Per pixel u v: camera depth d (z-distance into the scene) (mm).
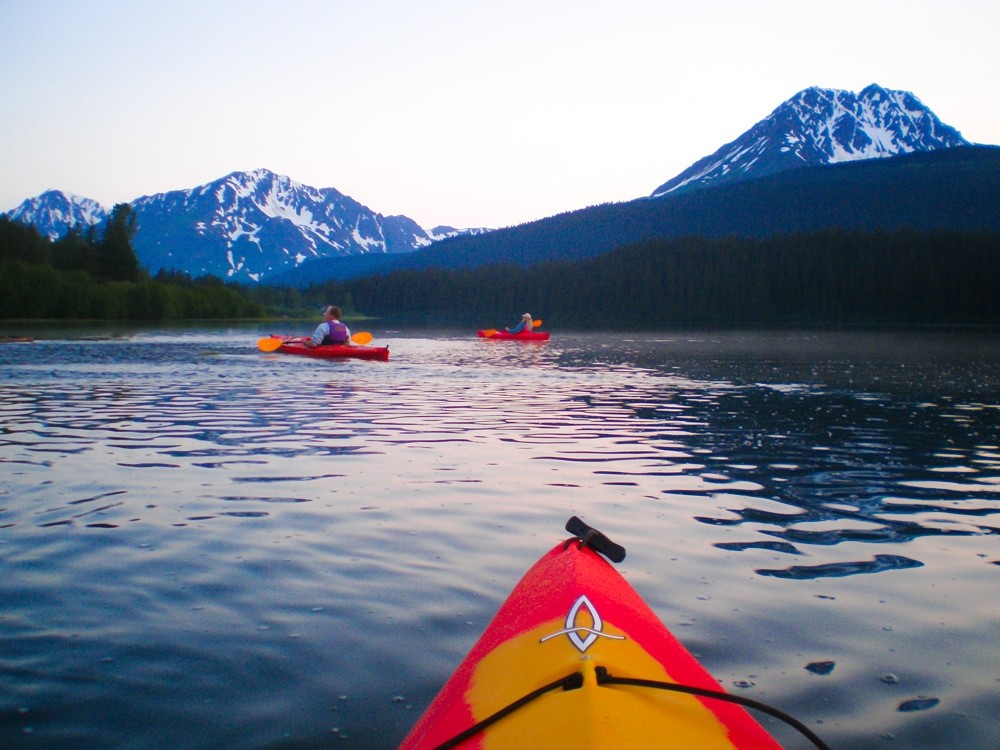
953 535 5227
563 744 1900
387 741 2744
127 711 2941
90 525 5230
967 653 3447
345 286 133125
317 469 7102
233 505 5785
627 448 8344
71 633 3602
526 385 15062
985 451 8297
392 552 4758
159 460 7434
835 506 5969
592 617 2658
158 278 105125
